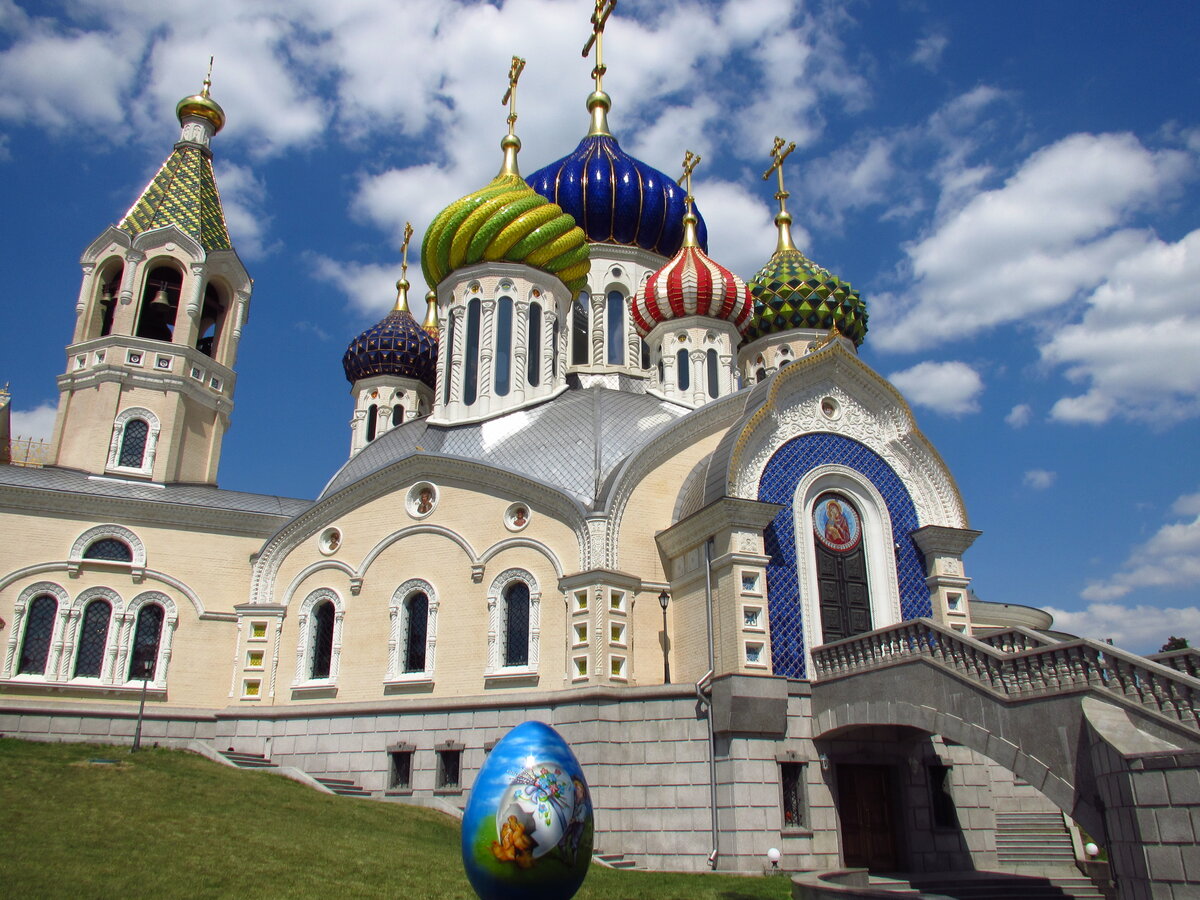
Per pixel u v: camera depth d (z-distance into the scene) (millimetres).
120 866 17016
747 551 25656
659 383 40188
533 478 29578
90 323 39938
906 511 29297
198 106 45500
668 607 28500
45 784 22578
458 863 20391
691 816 24234
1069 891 22625
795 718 24875
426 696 29125
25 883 15445
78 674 33062
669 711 25328
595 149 46281
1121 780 15445
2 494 33438
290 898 16250
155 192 42562
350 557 32312
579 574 27453
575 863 13766
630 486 29219
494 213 38938
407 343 49344
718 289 39938
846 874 21000
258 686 32031
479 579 29719
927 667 21609
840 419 29250
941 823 26109
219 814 21797
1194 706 15508
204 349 43531
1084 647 17656
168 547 35188
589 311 44094
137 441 38500
